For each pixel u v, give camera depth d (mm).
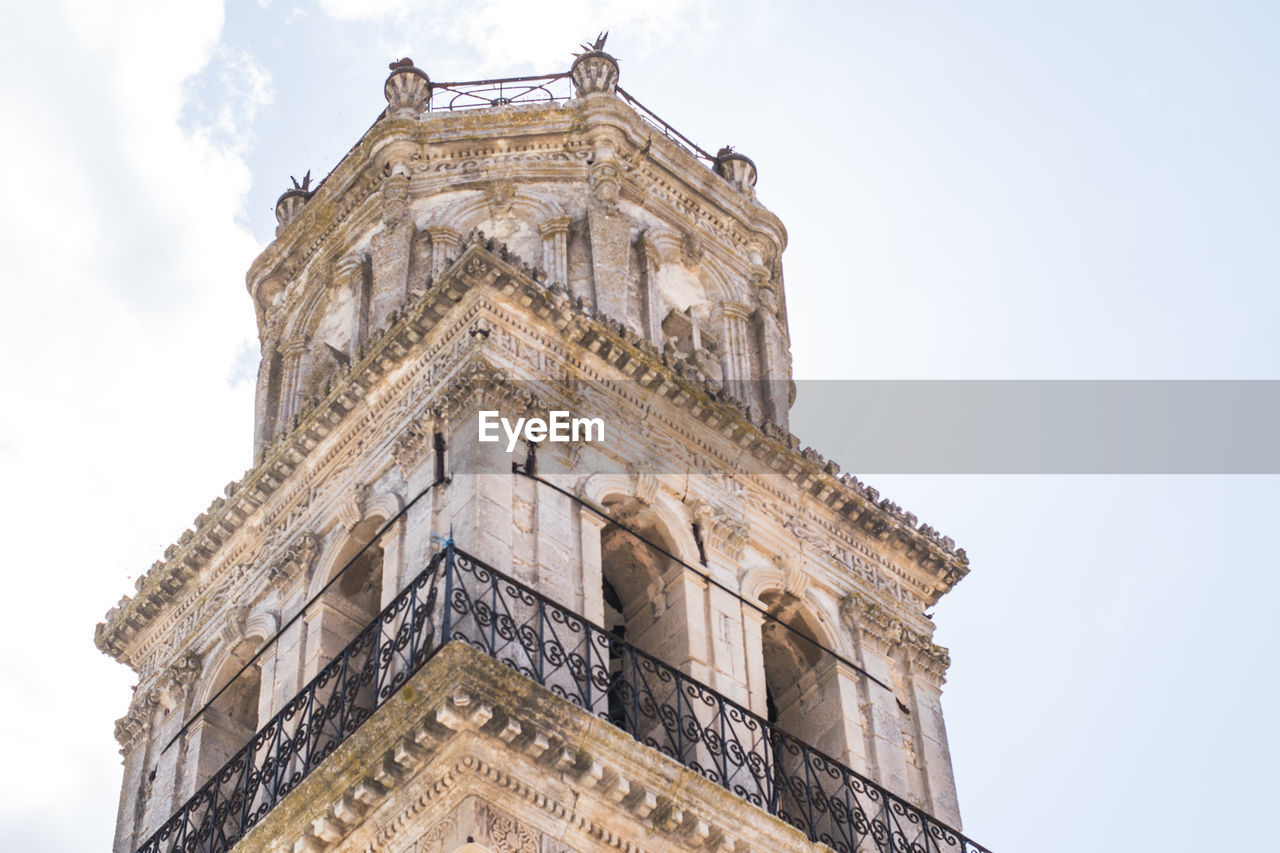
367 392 38188
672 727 32844
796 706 37188
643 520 36312
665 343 40625
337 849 30484
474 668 29719
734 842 31375
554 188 42469
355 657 33875
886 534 40125
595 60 45094
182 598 40531
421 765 29844
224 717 37625
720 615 35719
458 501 34094
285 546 38188
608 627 36500
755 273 44156
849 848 33156
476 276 37000
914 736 37500
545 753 30031
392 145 43438
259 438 42562
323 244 44375
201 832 33594
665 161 44031
